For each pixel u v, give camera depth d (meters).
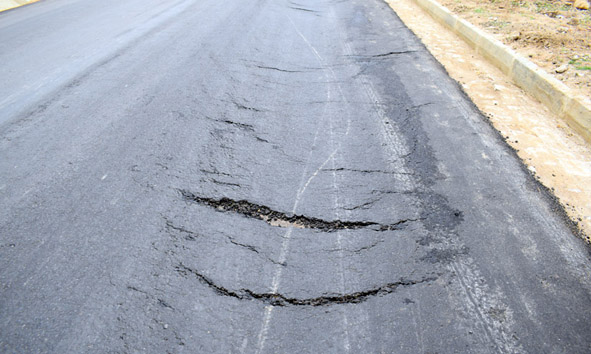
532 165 3.20
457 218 2.64
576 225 2.61
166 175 3.02
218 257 2.34
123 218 2.61
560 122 3.86
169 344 1.86
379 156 3.30
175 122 3.73
